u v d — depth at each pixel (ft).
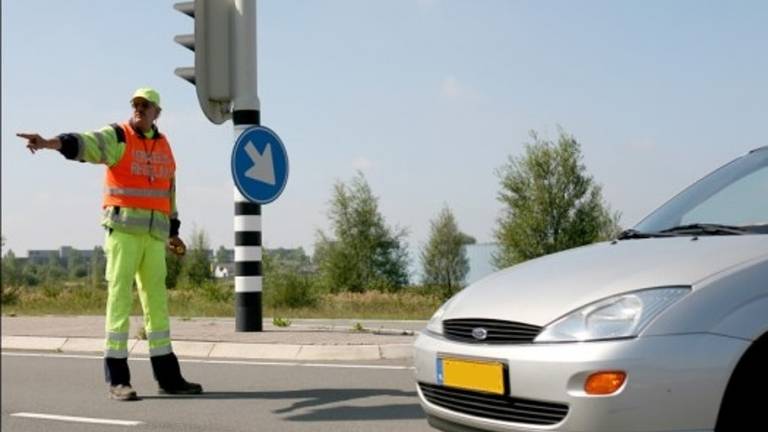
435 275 196.34
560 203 145.59
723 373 11.78
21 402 22.26
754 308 12.08
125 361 22.70
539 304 13.24
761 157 17.26
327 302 98.32
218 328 36.14
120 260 22.43
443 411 14.08
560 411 12.33
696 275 12.55
